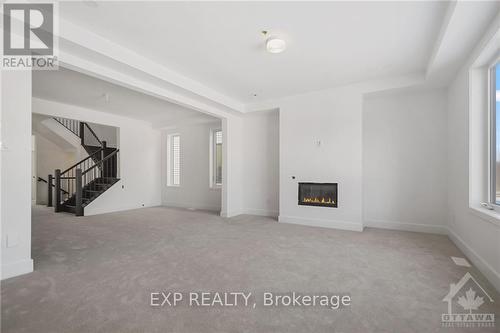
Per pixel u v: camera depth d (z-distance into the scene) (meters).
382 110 5.00
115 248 3.64
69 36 2.73
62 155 9.16
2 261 2.56
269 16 2.65
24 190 2.72
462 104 3.52
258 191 6.58
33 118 7.46
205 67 3.97
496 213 2.63
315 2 2.43
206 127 7.66
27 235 2.74
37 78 4.27
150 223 5.46
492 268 2.49
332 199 5.05
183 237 4.25
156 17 2.67
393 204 4.89
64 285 2.42
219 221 5.67
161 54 3.53
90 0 2.37
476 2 2.17
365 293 2.26
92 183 7.50
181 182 8.21
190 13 2.60
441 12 2.55
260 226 5.13
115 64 3.37
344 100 4.91
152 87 4.17
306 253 3.38
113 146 9.16
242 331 1.72
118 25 2.82
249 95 5.47
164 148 8.66
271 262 3.05
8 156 2.60
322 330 1.72
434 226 4.53
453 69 3.62
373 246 3.71
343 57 3.62
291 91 5.21
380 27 2.84
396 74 4.29
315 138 5.21
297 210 5.39
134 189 7.82
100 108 6.40
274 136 6.34
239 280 2.54
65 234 4.50
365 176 5.14
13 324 1.78
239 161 6.69
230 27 2.86
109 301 2.12
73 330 1.72
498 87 2.91
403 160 4.82
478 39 2.76
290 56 3.59
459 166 3.67
